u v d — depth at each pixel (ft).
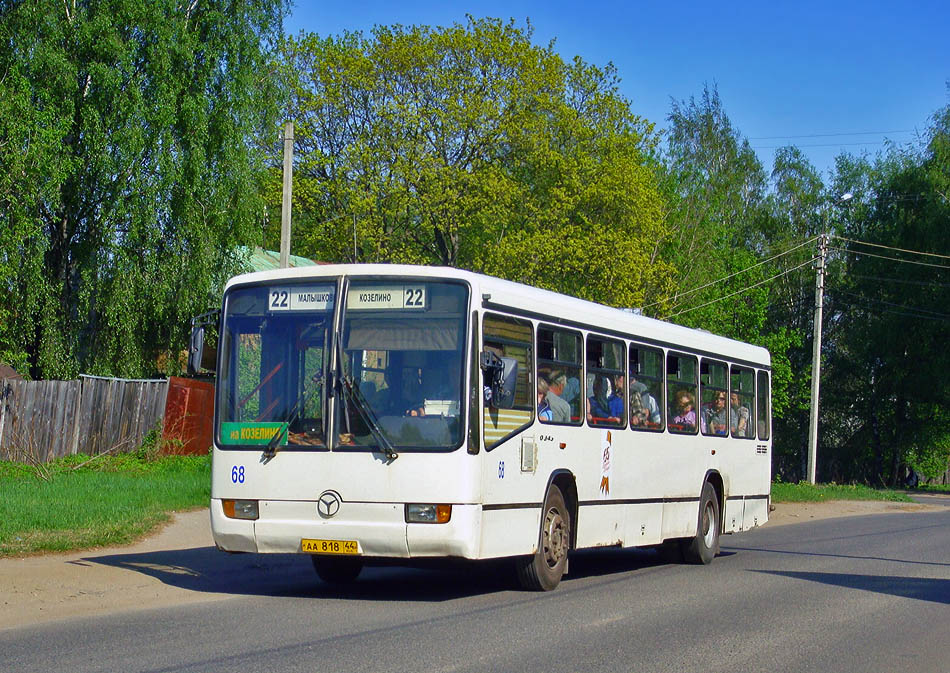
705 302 172.14
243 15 108.27
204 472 82.28
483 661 25.38
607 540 42.27
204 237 103.76
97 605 34.06
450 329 33.65
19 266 94.43
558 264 142.10
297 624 30.35
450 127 145.59
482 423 33.53
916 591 40.78
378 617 31.76
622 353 44.27
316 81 150.00
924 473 217.77
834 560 53.52
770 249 214.07
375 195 144.36
